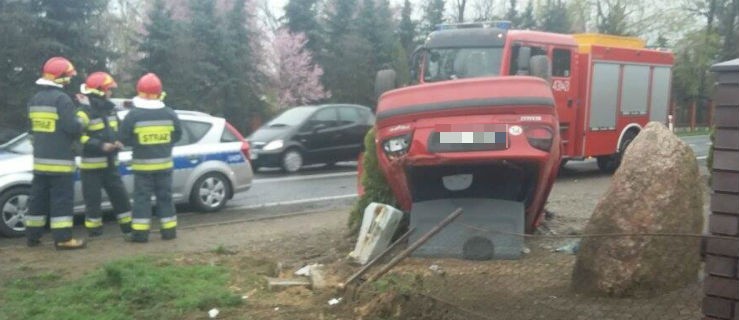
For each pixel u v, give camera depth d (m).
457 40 12.54
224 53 31.83
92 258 7.09
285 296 5.44
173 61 28.98
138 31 31.44
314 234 8.23
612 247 4.66
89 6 23.92
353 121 17.83
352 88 36.66
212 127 10.73
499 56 12.24
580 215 9.17
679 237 4.45
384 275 5.48
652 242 4.58
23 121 22.06
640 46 16.62
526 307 4.58
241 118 32.81
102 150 8.09
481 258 6.06
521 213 6.38
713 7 42.03
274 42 36.97
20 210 8.55
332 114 17.53
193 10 32.09
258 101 34.22
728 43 42.41
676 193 4.64
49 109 7.32
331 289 5.52
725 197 3.28
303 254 7.12
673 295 4.54
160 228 8.24
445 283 5.14
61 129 7.38
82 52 23.55
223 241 7.96
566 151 14.59
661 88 16.95
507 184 6.68
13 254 7.26
